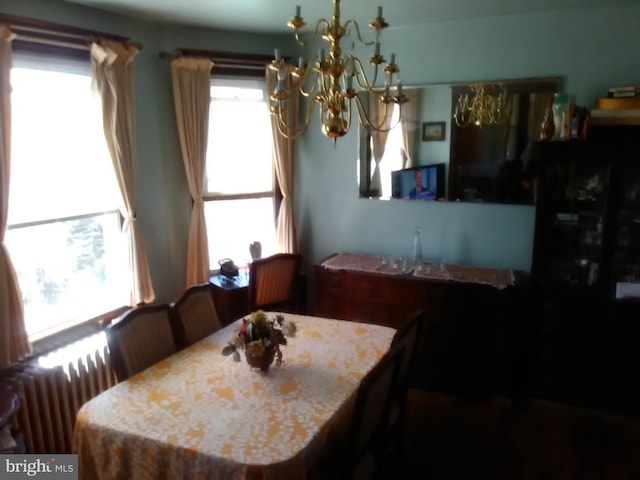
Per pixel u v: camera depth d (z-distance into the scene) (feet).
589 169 9.51
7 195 7.75
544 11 10.05
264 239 13.39
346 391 6.47
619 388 9.68
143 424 5.73
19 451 6.51
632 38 9.59
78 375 8.50
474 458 8.59
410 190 11.82
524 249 11.05
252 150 12.69
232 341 7.13
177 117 11.18
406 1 9.21
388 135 11.79
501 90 10.58
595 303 9.52
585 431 9.38
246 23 10.99
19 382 7.39
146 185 11.05
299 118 12.71
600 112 9.02
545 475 8.13
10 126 7.77
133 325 7.38
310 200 13.07
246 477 4.98
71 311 9.78
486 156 10.92
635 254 9.43
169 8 9.69
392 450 8.71
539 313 9.98
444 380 10.84
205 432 5.56
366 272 11.07
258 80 12.26
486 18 10.53
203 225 11.85
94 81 9.34
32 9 8.59
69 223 9.59
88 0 9.07
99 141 9.83
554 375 10.13
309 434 5.51
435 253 11.93
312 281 13.48
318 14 10.19
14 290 7.86
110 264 10.56
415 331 7.29
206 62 11.16
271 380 6.78
